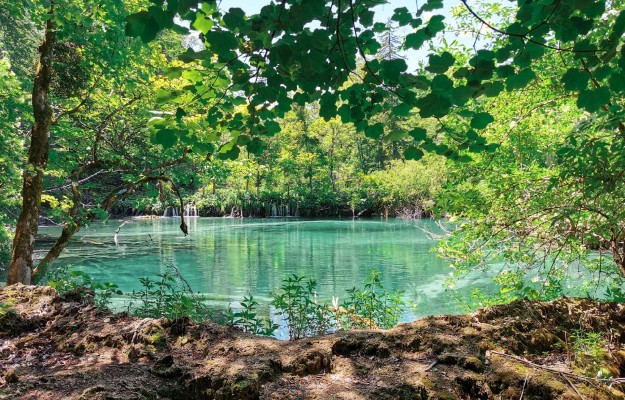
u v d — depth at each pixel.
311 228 28.34
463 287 9.96
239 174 8.05
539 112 5.08
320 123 44.50
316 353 2.56
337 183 46.44
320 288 10.55
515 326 2.92
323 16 1.82
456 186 5.40
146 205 7.44
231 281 11.39
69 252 16.22
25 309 3.52
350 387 2.25
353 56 1.95
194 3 1.58
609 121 2.79
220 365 2.44
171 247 18.39
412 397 2.16
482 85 1.84
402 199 40.06
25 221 6.12
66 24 5.90
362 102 2.11
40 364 2.66
